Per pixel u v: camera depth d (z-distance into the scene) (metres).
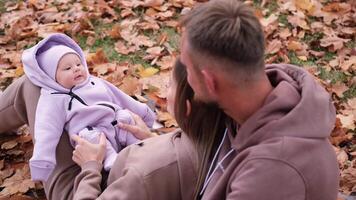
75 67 2.37
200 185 1.56
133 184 1.60
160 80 3.34
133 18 3.99
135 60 3.56
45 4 4.12
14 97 2.45
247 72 1.28
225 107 1.38
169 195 1.63
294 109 1.30
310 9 4.04
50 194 2.14
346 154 2.73
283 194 1.27
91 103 2.39
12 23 3.87
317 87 1.40
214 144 1.57
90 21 3.94
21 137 2.85
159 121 2.99
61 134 2.27
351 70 3.45
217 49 1.24
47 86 2.34
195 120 1.53
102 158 2.03
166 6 4.10
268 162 1.27
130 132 2.33
